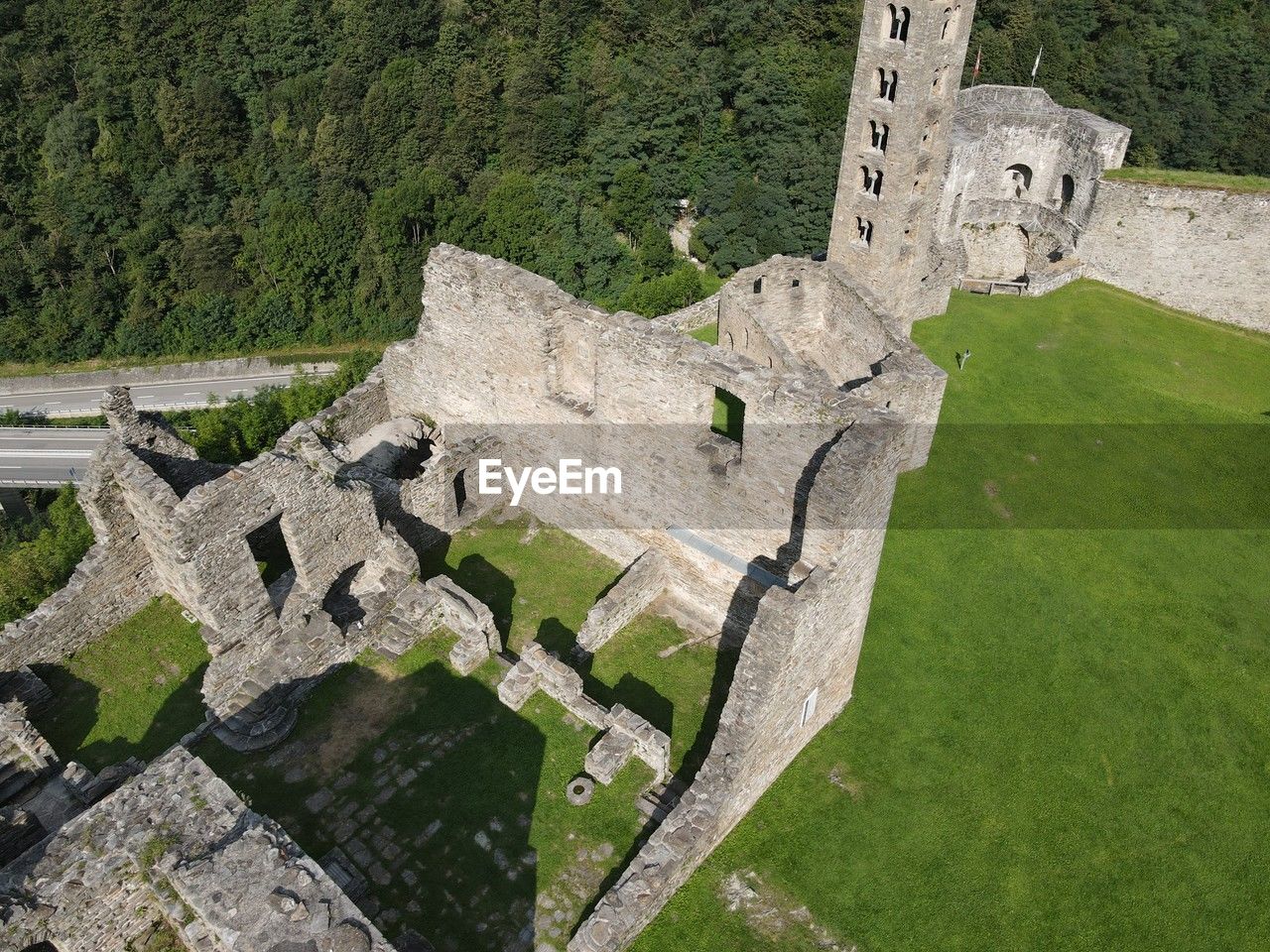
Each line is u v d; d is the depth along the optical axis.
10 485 55.78
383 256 73.81
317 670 24.44
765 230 72.75
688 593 28.11
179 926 17.20
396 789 22.45
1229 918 21.80
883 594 29.53
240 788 22.34
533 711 24.28
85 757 23.06
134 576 26.12
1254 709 26.50
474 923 20.14
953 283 50.06
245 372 72.62
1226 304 48.31
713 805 20.55
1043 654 27.80
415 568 26.50
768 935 20.91
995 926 21.39
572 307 25.88
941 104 37.88
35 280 72.44
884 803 23.56
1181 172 49.16
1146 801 24.03
